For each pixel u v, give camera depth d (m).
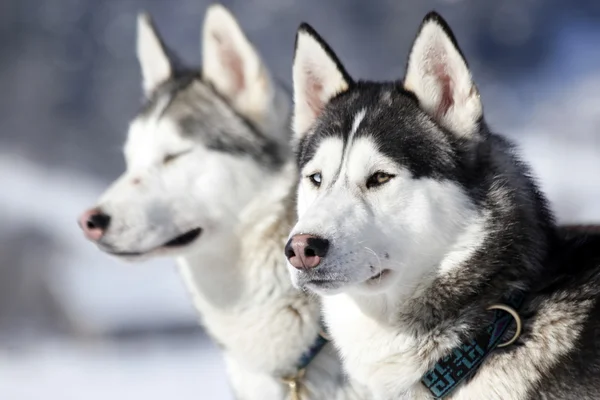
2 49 31.52
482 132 4.70
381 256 4.49
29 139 29.42
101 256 19.00
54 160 28.47
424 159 4.62
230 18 6.39
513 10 33.47
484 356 4.42
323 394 5.73
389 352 4.58
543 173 25.78
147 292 17.22
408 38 31.88
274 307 5.80
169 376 12.07
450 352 4.46
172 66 6.93
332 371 5.70
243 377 5.99
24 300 16.50
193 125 6.21
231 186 6.09
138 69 31.05
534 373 4.31
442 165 4.61
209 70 6.48
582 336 4.31
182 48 32.22
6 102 30.44
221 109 6.31
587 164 26.23
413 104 4.81
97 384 11.88
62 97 30.66
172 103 6.34
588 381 4.25
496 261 4.48
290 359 5.77
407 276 4.57
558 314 4.37
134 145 6.36
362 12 32.41
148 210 5.99
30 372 12.88
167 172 6.14
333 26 31.95
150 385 11.60
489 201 4.57
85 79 31.08
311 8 31.78
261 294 5.85
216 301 6.00
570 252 4.64
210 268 6.04
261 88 6.33
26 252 18.03
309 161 4.98
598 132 29.70
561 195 22.45
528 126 31.64
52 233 19.86
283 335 5.77
